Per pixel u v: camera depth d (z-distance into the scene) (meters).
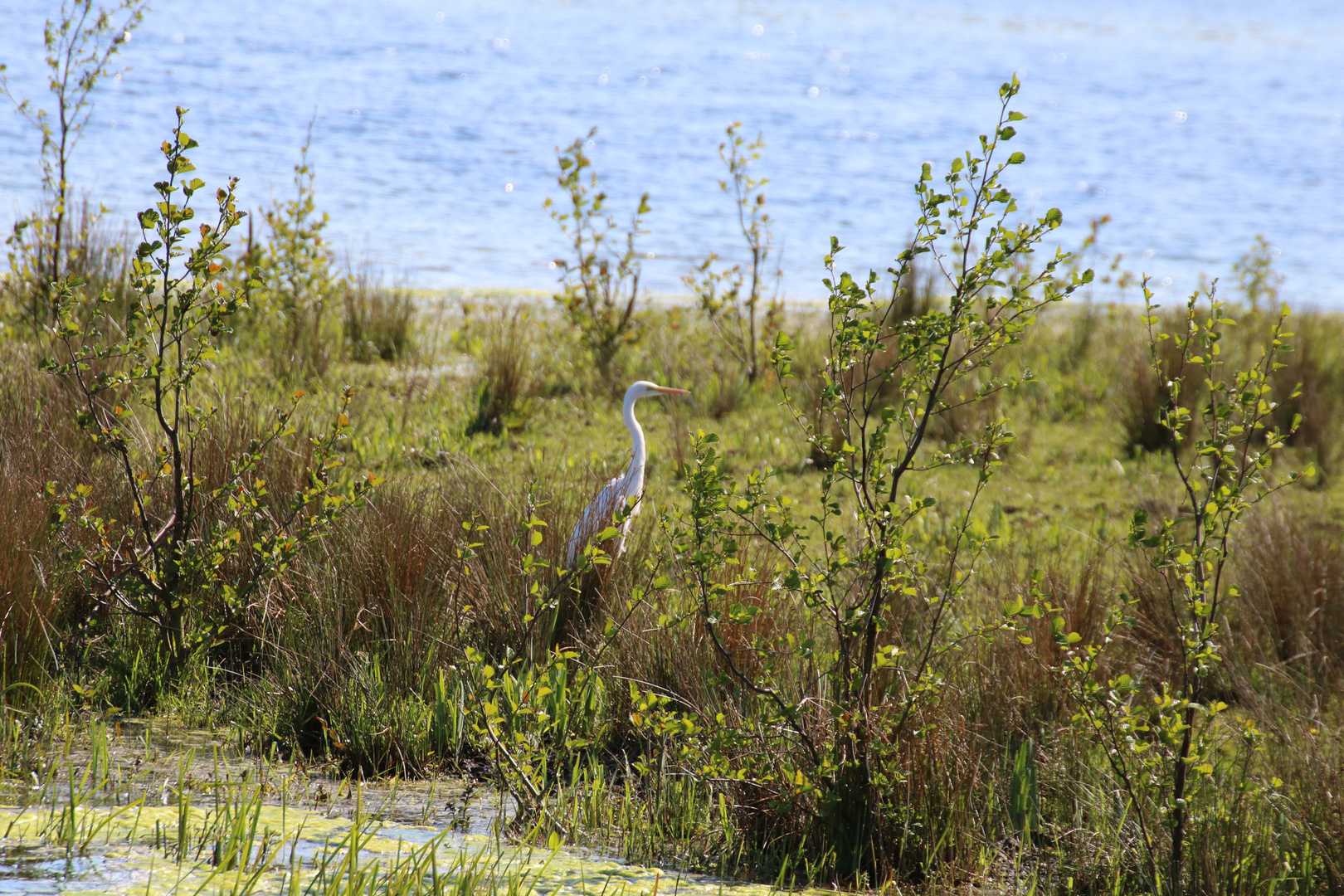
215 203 40.62
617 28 153.62
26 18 89.38
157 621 11.00
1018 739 10.68
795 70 119.50
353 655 11.27
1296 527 15.01
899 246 46.91
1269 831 9.25
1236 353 25.84
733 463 20.03
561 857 8.65
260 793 8.93
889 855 9.05
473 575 12.27
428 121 72.38
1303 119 105.31
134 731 10.09
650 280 38.44
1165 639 12.85
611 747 11.02
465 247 41.84
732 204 54.41
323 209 45.66
